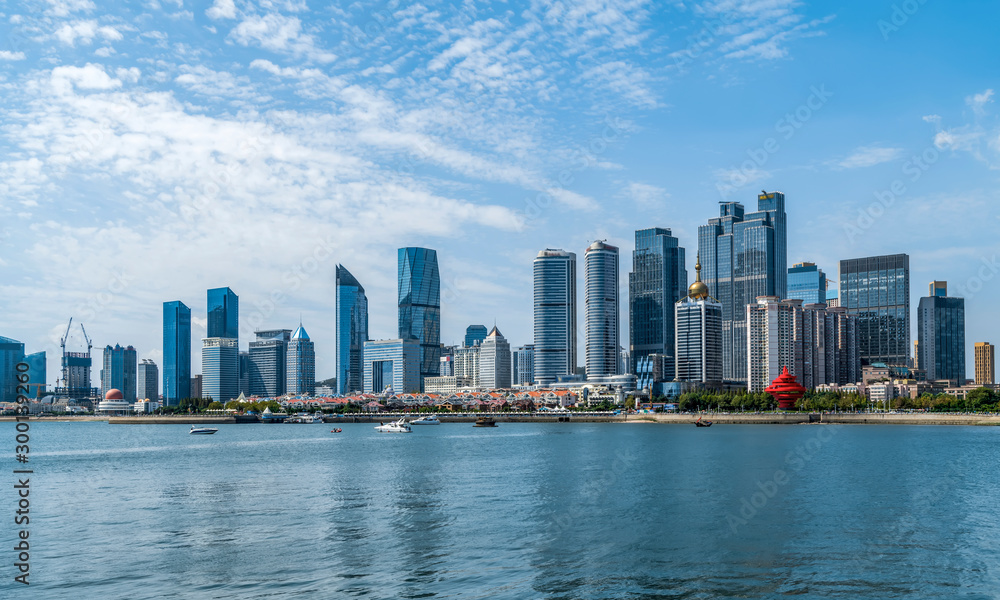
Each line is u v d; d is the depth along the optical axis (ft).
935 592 269.23
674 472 597.93
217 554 321.11
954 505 431.84
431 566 301.43
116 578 287.28
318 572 293.43
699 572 293.64
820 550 325.83
